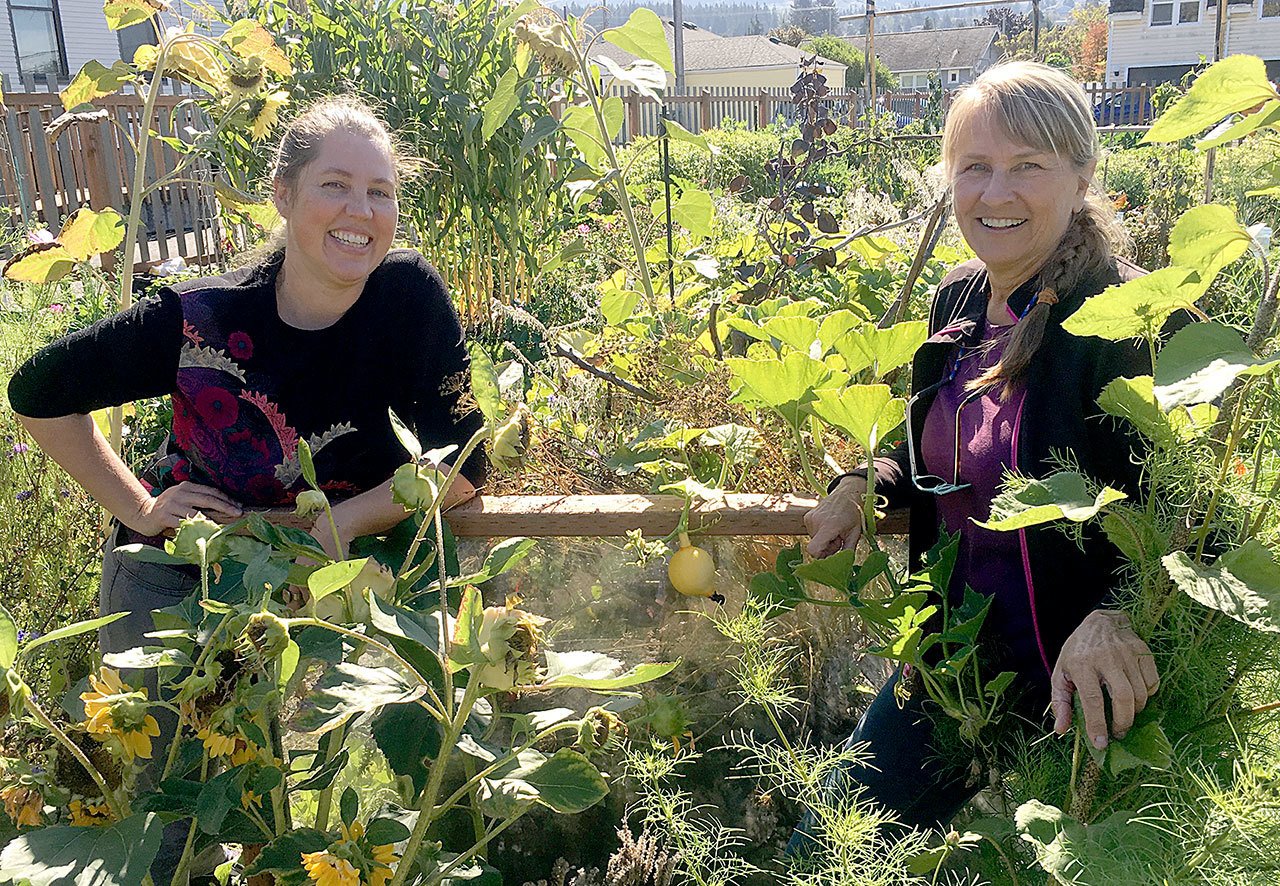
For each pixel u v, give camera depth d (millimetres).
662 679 2025
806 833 1655
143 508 1879
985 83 1613
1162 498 1407
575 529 1832
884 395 1584
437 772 1190
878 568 1563
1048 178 1562
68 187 7059
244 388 1803
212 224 7199
